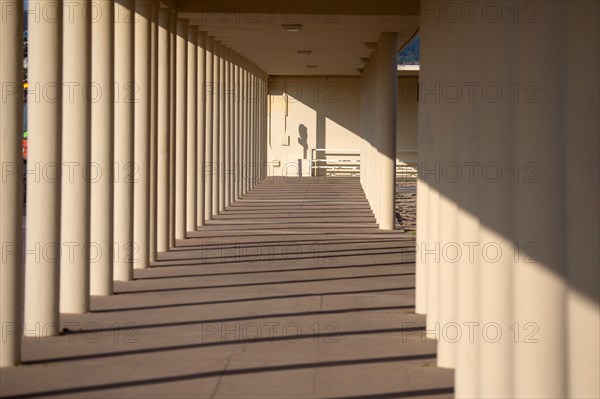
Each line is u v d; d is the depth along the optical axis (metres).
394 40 24.03
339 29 23.38
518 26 6.68
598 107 6.44
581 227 6.52
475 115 8.96
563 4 6.44
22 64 10.13
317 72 40.62
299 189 37.31
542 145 6.53
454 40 10.20
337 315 13.10
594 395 6.57
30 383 9.17
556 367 6.59
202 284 15.59
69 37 12.82
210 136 26.05
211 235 22.75
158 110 19.33
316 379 9.48
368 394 8.91
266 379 9.44
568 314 6.57
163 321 12.51
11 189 9.92
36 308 11.41
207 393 8.86
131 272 15.98
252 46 28.72
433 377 9.66
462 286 8.76
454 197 10.27
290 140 45.12
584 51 6.43
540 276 6.59
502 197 7.31
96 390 8.93
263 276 16.53
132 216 15.98
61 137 11.41
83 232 13.00
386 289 15.33
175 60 19.83
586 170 6.49
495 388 7.30
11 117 9.99
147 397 8.68
